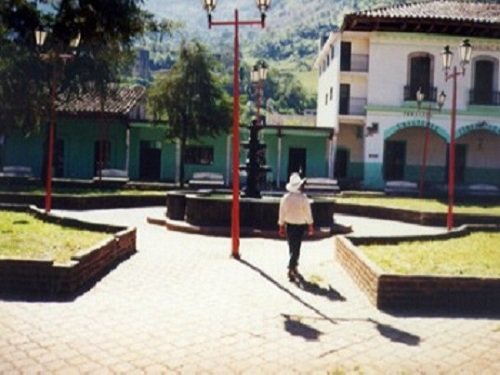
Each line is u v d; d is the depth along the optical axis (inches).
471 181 1291.8
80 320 246.4
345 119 1248.8
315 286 330.3
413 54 1226.0
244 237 549.3
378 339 236.2
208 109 1130.7
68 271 283.4
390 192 1099.3
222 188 1080.2
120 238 390.0
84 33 1005.2
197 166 1294.3
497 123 1232.2
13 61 1000.9
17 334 225.1
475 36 1221.1
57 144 1307.8
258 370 199.2
